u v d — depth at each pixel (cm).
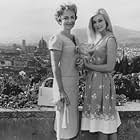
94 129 289
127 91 593
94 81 289
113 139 295
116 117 297
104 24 290
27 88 575
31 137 383
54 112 450
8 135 389
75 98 288
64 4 279
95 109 289
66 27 282
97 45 292
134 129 409
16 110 469
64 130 287
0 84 576
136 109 479
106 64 284
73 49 280
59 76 275
